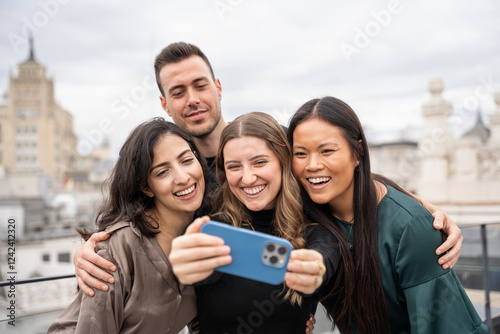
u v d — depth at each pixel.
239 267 1.02
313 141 1.37
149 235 1.38
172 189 1.35
